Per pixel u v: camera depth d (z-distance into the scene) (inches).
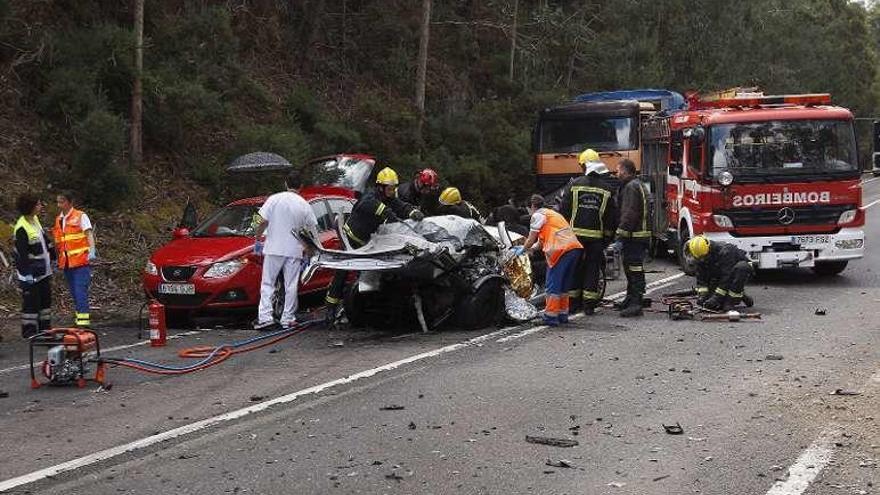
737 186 542.6
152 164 671.1
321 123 786.8
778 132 544.4
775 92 1517.0
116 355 375.9
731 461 224.2
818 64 1875.0
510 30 1127.6
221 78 744.3
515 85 1101.7
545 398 285.9
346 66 976.9
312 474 219.5
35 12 661.3
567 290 424.2
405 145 843.4
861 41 2568.9
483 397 288.2
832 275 587.8
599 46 1191.6
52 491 210.7
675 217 635.5
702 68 1264.8
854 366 321.7
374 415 269.7
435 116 967.6
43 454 238.8
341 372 329.7
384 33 1016.9
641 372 319.9
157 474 221.1
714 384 300.8
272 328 430.6
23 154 589.9
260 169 578.6
